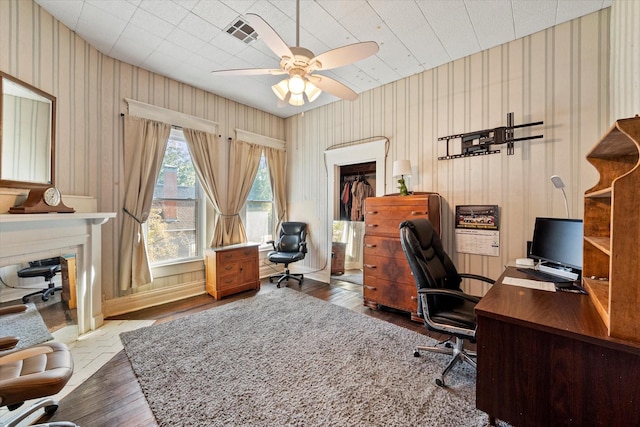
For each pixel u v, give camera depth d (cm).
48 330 222
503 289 165
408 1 218
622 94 198
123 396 167
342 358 209
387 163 363
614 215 105
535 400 121
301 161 480
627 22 190
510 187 273
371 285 318
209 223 391
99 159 286
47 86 227
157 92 334
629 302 103
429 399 164
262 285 420
